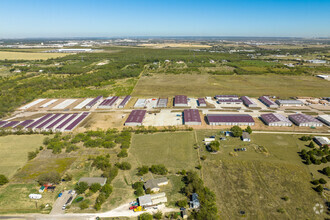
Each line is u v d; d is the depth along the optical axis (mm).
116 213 62094
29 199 68375
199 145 97500
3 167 85500
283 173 77250
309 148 92938
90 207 64438
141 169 79250
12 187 73938
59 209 64125
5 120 130375
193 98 164500
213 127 114750
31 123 124062
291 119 120375
